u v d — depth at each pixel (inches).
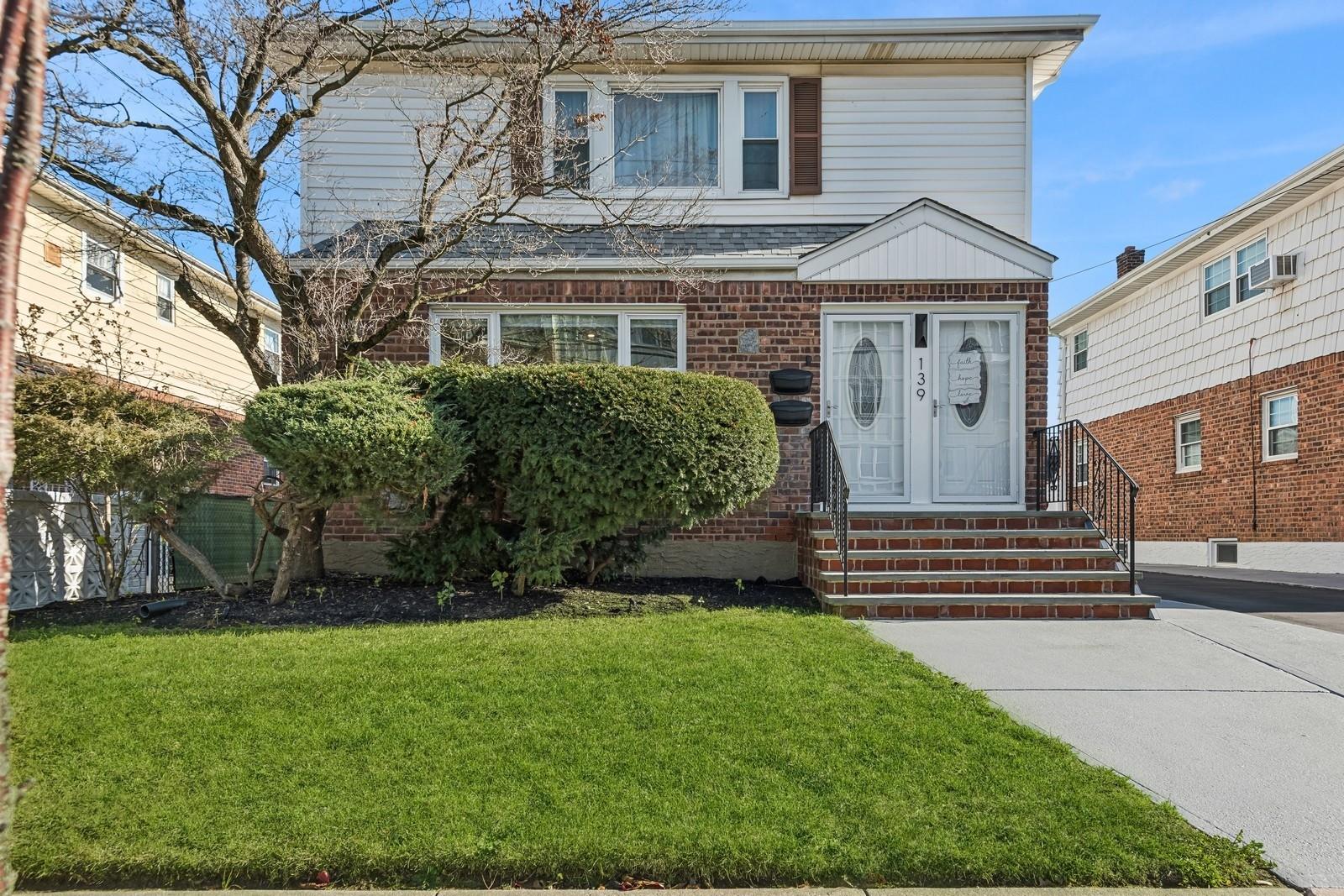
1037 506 356.2
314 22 313.1
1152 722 184.2
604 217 342.6
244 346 307.9
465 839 131.6
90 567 344.8
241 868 128.3
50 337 371.2
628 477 266.5
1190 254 600.7
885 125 389.1
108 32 281.7
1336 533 473.7
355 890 126.7
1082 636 255.1
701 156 389.7
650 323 364.5
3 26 80.2
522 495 277.1
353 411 250.5
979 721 176.9
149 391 482.3
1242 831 137.8
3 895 86.4
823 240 373.7
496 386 271.7
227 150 303.7
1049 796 146.0
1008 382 365.7
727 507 283.0
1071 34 372.5
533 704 179.6
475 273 350.9
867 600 277.1
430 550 299.9
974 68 388.8
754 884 127.3
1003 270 358.6
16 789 98.1
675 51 366.6
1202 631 261.3
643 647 219.1
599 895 125.2
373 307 352.5
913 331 364.2
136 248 335.6
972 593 287.1
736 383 286.4
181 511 301.3
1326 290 480.1
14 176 81.9
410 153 377.1
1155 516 668.1
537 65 321.4
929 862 127.7
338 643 223.5
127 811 139.6
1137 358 700.0
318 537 321.1
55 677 194.9
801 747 161.8
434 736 164.2
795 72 388.8
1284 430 521.7
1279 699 199.5
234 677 194.4
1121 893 124.3
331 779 148.9
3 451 79.4
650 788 147.2
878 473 366.3
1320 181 463.2
